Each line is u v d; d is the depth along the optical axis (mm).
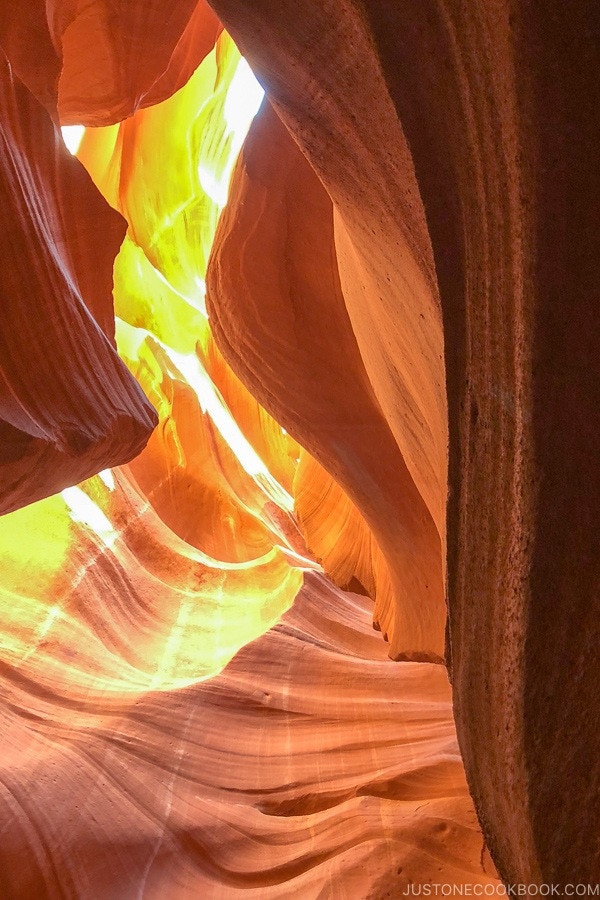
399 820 3182
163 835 3119
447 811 3195
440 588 3246
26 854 2773
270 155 3420
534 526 1119
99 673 4191
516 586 1169
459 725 1516
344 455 3602
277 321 3646
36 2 2719
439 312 1390
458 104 1143
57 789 3096
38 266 2346
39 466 2191
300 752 3863
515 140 1031
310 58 1461
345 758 3820
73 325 2488
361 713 4117
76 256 2738
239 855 3178
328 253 3469
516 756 1202
